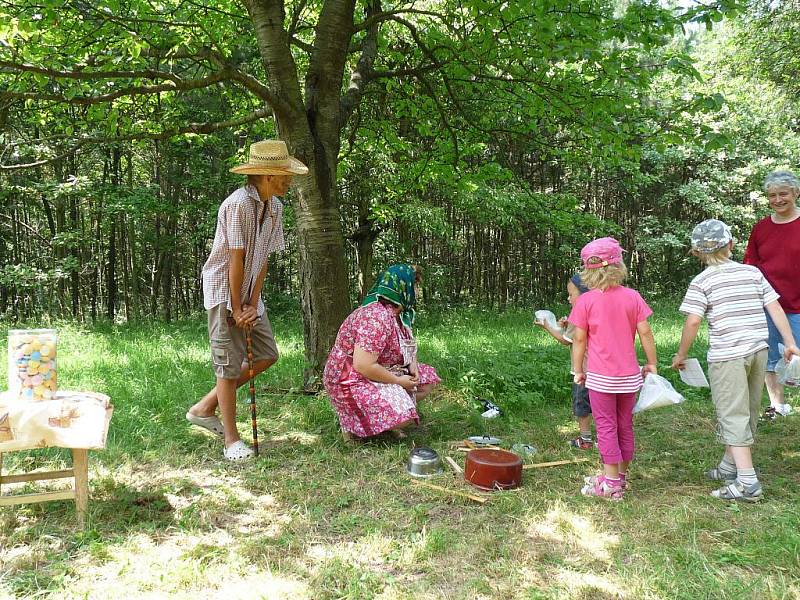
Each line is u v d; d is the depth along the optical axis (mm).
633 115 5910
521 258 19266
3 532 2650
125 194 12859
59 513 2857
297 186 5023
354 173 10750
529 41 5117
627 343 3125
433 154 7918
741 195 17734
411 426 4395
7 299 17656
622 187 18047
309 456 3730
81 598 2156
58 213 13969
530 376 5590
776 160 15789
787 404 4934
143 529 2715
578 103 5590
